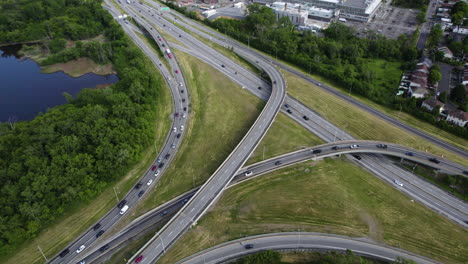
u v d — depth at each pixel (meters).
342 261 119.00
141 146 171.88
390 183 164.25
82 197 142.62
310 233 139.25
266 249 131.62
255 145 175.62
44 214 131.88
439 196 156.88
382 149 177.25
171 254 129.62
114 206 150.38
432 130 197.50
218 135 195.25
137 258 123.44
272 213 148.62
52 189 138.38
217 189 150.75
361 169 172.50
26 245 131.88
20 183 133.88
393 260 128.25
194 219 137.88
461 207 151.25
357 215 147.75
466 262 128.75
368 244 134.75
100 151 153.38
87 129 159.62
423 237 138.12
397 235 138.88
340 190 160.12
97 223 142.25
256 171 169.00
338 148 180.00
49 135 152.75
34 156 143.38
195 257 128.62
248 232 139.88
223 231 140.12
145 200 153.75
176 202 153.62
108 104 187.88
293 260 129.75
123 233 140.38
